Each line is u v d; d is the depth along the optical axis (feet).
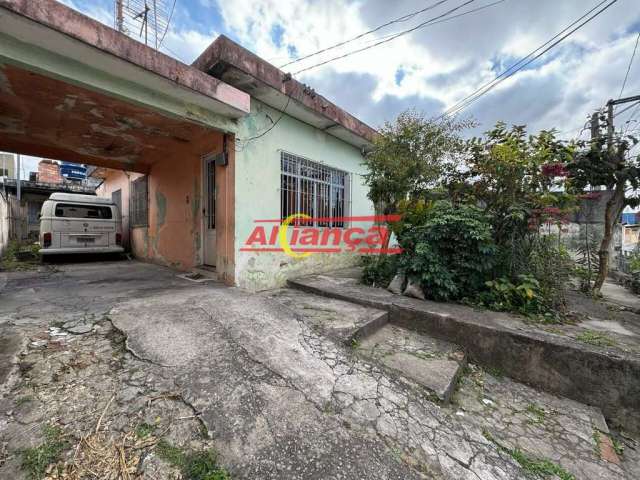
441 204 13.42
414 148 15.58
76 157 18.17
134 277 15.55
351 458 4.64
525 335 8.39
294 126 16.25
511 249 11.68
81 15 7.39
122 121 12.58
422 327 10.30
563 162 12.50
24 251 23.54
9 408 4.92
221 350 7.22
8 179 35.17
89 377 5.92
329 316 10.27
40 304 10.00
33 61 7.61
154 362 6.52
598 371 7.34
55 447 4.29
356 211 21.85
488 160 12.63
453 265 12.20
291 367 6.88
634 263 16.78
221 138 13.53
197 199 16.87
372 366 7.63
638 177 12.08
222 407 5.36
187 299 10.61
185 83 9.84
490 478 4.78
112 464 4.12
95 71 8.75
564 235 16.62
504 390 8.01
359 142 20.72
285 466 4.34
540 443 6.10
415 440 5.33
